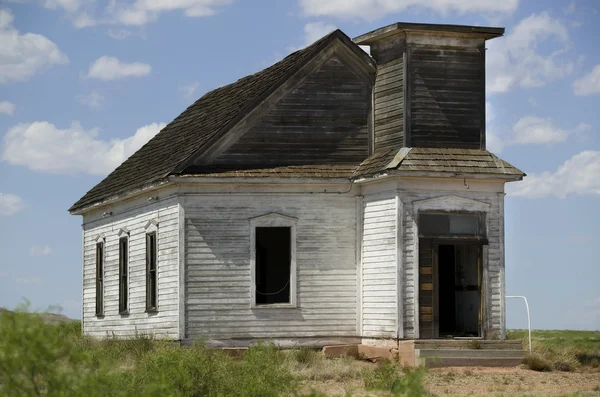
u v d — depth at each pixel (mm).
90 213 40375
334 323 31219
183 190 30797
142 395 16359
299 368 27266
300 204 31344
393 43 31734
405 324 29562
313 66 32156
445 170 29797
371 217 30953
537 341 33031
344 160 32156
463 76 31469
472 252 31938
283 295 33188
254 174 30859
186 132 36406
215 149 31250
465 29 31109
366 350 30469
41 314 13594
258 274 32906
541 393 23141
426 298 29812
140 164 37906
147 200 33562
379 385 23656
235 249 30891
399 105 31203
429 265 29922
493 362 28969
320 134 32062
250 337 30766
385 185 30359
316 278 31250
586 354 31484
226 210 30922
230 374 20469
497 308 30578
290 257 31156
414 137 30906
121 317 36062
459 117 31312
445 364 28594
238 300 30812
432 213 30109
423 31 31031
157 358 20234
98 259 39250
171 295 31266
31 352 13312
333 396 22016
